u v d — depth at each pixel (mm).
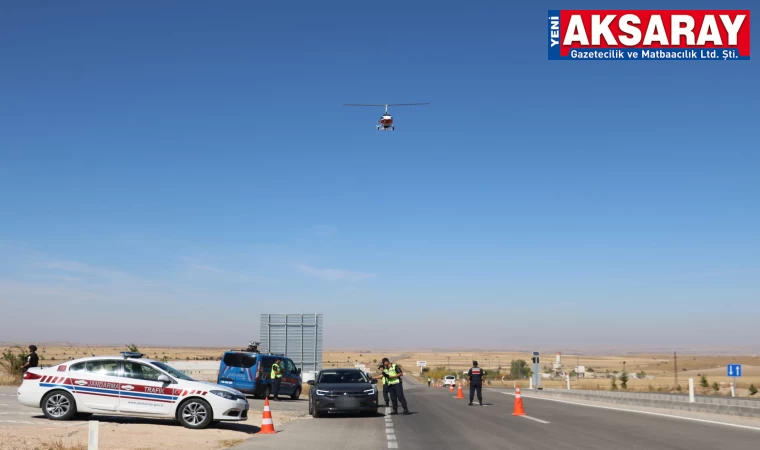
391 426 19094
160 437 15320
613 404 29672
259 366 31797
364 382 23188
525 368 119375
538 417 21953
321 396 21953
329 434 16938
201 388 17312
